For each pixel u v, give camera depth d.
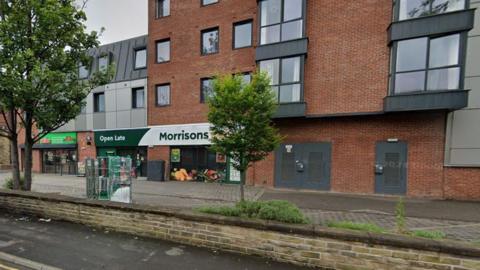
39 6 6.55
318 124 11.35
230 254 4.10
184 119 14.59
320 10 11.15
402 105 9.34
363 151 10.60
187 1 14.49
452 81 8.89
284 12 11.45
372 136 10.48
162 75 15.21
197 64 14.21
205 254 4.12
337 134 11.04
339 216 7.10
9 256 4.15
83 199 5.67
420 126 9.81
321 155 11.27
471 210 7.72
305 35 11.03
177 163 14.91
